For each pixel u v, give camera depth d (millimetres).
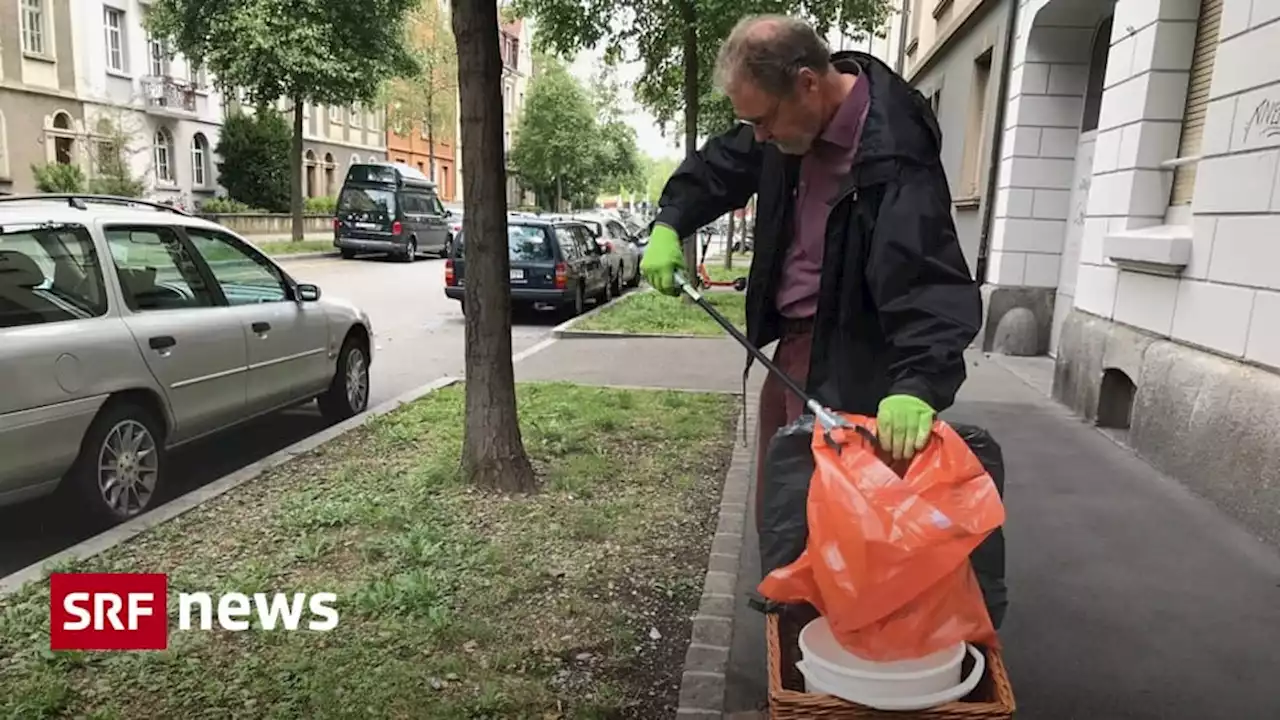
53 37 30266
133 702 3115
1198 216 5617
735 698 3170
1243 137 5148
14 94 29016
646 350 11055
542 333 13961
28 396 4332
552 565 4270
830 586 2129
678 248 2982
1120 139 7070
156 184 34000
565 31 15297
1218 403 5105
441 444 6230
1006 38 10633
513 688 3219
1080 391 7281
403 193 29391
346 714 3008
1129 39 7051
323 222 38938
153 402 5184
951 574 2148
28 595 3877
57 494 4773
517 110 73125
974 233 12008
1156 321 6141
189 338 5426
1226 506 4969
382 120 52438
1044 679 3223
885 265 2373
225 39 26781
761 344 3051
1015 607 3785
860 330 2623
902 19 18766
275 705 3096
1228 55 5355
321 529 4629
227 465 6273
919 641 2133
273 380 6336
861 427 2297
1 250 4461
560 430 6523
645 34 15781
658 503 5180
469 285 5121
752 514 4906
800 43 2469
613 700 3164
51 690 3098
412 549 4316
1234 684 3205
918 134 2473
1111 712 3025
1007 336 10273
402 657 3414
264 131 37375
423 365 10438
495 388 5184
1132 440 6227
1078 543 4496
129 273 5211
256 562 4227
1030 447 6277
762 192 2914
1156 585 4016
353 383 7539
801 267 2850
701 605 3838
